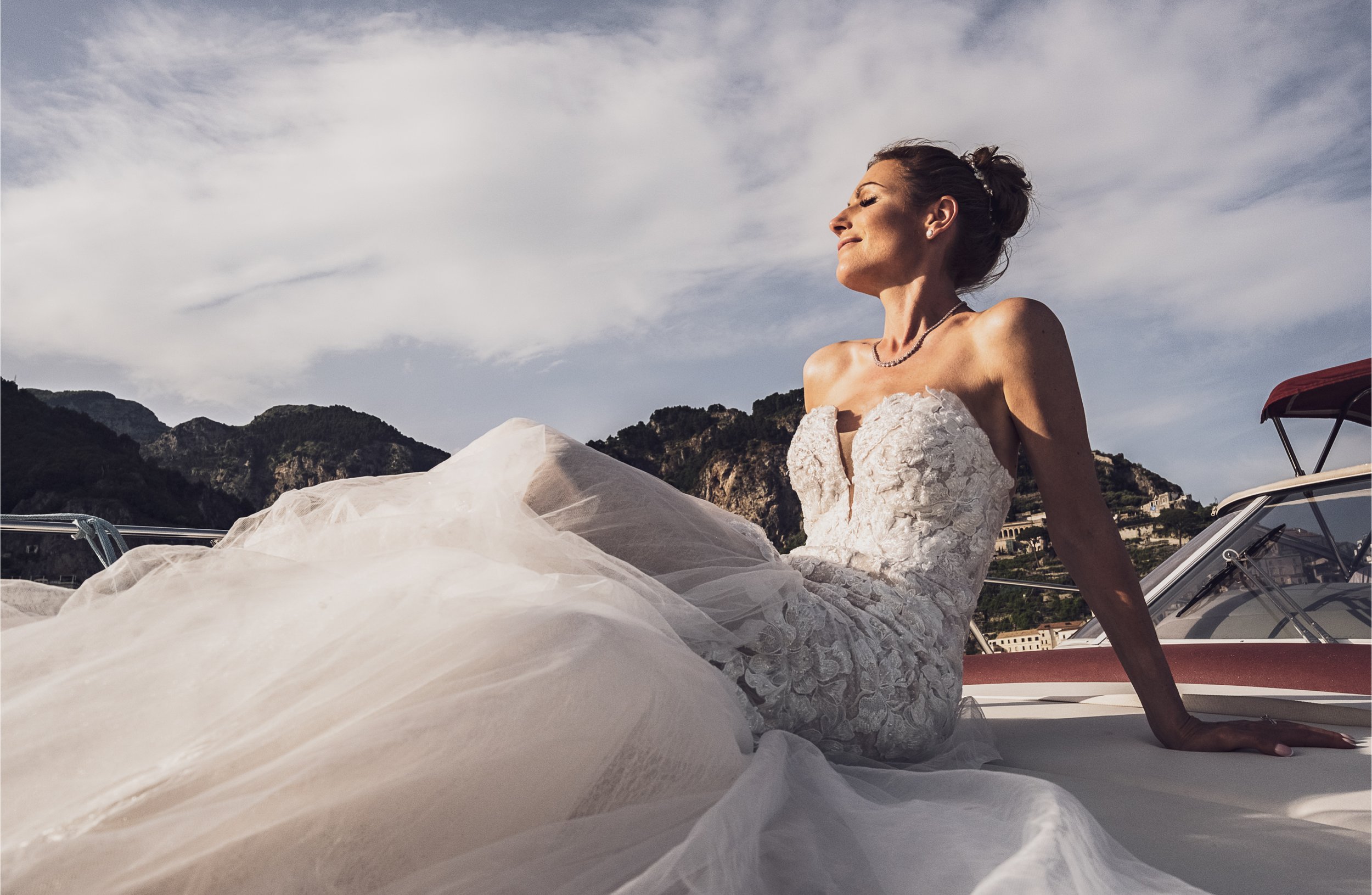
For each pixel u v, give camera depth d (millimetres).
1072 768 1384
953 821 880
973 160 2203
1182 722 1493
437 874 688
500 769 750
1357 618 2566
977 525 1739
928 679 1494
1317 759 1318
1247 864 837
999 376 1798
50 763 689
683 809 860
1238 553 2926
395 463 124125
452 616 824
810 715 1338
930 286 2072
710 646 1257
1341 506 2842
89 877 607
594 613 910
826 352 2250
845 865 813
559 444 1311
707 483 105188
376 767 695
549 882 717
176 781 664
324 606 843
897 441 1740
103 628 811
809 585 1554
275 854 654
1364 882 764
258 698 730
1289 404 4449
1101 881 697
